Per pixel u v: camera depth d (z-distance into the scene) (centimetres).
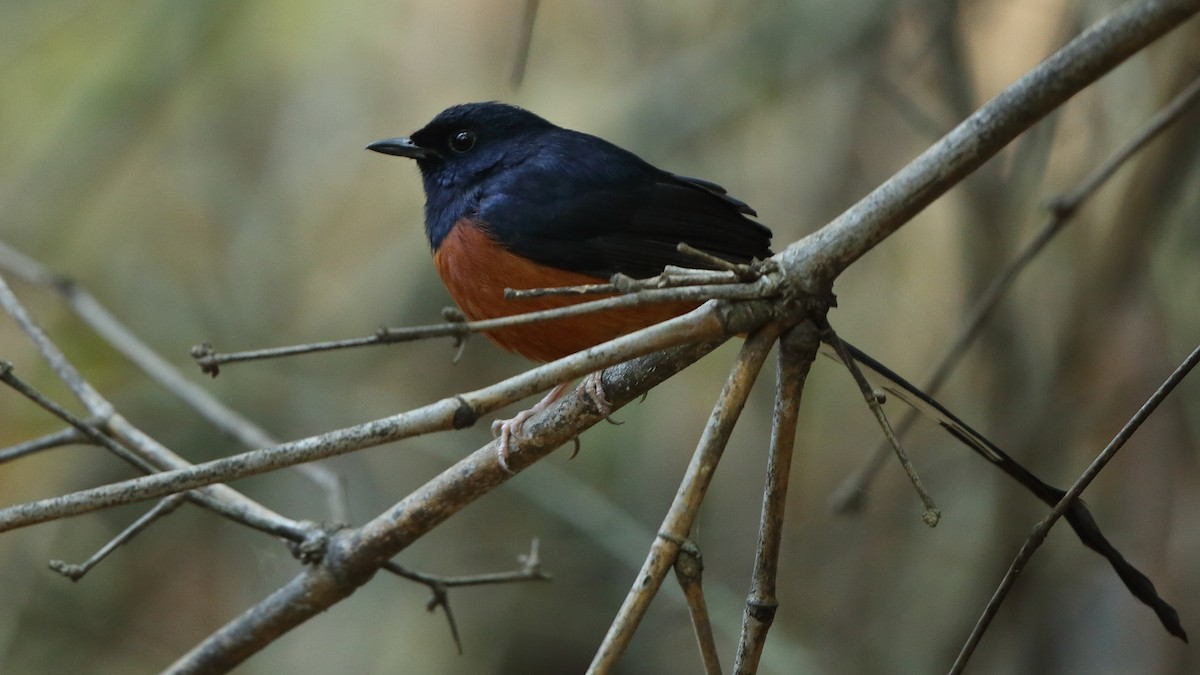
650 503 1224
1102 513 1099
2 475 1222
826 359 1259
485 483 653
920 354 1238
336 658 1257
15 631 1195
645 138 1138
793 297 505
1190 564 1064
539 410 841
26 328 747
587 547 1270
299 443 511
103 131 1227
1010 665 1073
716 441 509
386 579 1284
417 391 1282
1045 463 1059
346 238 1323
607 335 827
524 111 927
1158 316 1048
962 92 1025
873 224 504
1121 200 1013
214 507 685
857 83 1135
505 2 1362
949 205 1216
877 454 802
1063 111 1006
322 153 1332
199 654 689
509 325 478
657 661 1223
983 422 1152
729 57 1118
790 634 1191
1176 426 1048
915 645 1160
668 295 489
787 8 1101
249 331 1280
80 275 1273
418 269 1262
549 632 1251
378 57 1355
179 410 1240
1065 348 1027
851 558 1214
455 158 912
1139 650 1059
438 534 1292
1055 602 1083
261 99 1331
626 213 866
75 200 1248
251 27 1291
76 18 1277
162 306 1283
